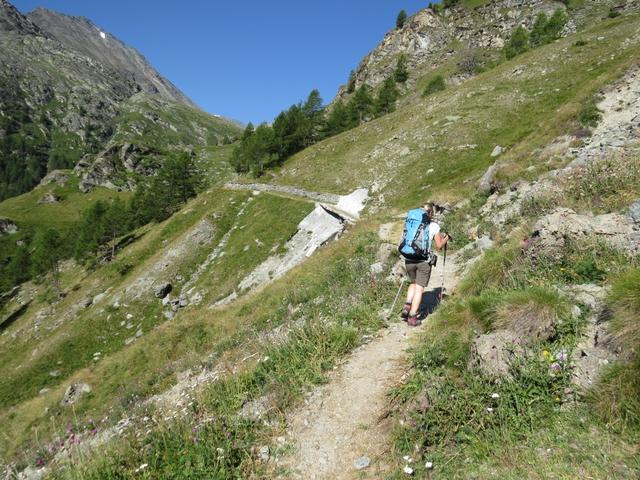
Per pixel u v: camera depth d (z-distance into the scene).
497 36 126.44
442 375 5.12
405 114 64.81
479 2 145.38
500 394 4.36
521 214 11.16
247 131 108.50
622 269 5.49
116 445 5.38
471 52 127.00
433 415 4.49
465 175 35.84
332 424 5.11
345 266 14.07
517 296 5.35
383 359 6.28
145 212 91.94
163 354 25.78
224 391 6.60
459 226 15.16
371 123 70.88
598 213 8.19
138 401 12.44
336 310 9.29
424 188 40.22
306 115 96.75
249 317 20.38
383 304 8.82
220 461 4.58
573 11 115.25
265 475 4.48
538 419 4.01
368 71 149.75
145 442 5.25
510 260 7.29
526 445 3.79
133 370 26.42
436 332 6.32
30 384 40.03
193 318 29.47
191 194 95.06
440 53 135.62
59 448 6.43
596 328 4.65
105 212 91.19
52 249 80.81
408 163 46.97
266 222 51.12
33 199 162.12
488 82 57.06
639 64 23.08
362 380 5.86
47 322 56.47
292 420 5.37
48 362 42.28
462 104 53.47
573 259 6.27
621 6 104.81
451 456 4.00
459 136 46.00
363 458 4.38
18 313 72.88
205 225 56.03
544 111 42.00
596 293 5.27
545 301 5.05
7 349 54.66
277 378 6.32
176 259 52.03
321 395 5.75
